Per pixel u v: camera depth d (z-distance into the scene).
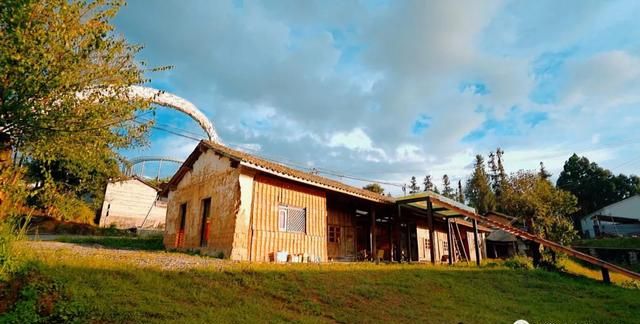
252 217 12.05
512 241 32.88
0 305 4.78
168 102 22.98
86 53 6.60
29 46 5.81
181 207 16.28
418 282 10.27
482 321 7.56
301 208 13.85
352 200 17.12
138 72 7.50
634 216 42.38
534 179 31.78
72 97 6.44
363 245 19.44
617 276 21.28
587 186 55.72
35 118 6.34
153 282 6.42
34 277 5.50
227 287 6.99
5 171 6.75
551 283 13.91
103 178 26.08
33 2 5.80
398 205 17.75
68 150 7.30
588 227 47.19
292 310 6.51
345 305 7.26
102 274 6.26
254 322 5.39
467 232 29.56
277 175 12.70
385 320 6.75
